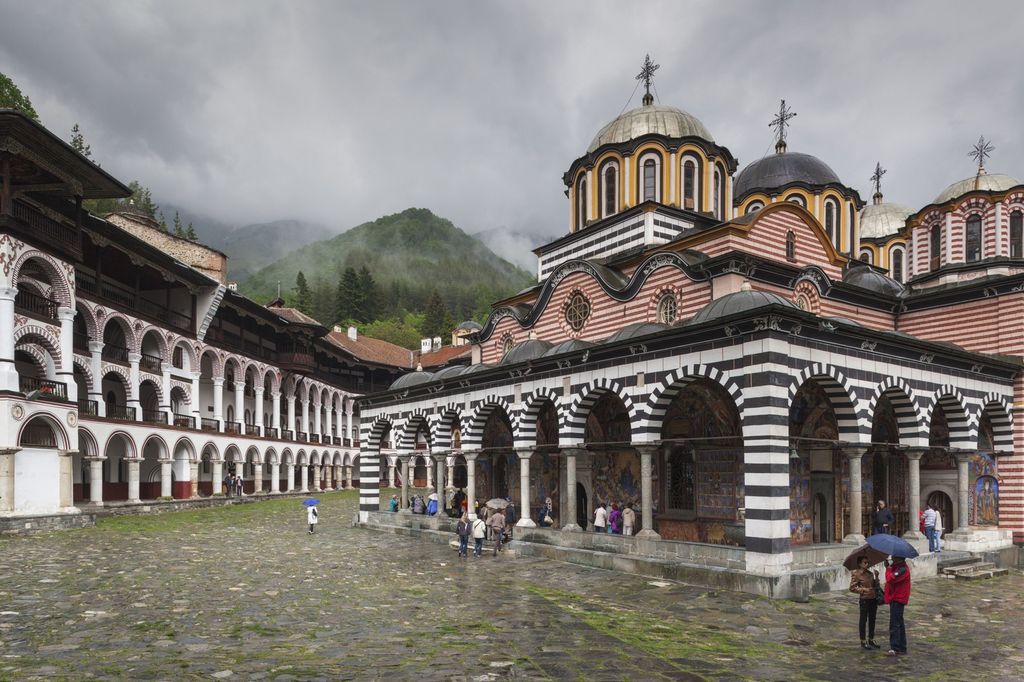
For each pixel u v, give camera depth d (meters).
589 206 35.94
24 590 18.28
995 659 13.38
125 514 40.94
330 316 157.50
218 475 53.50
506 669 11.93
